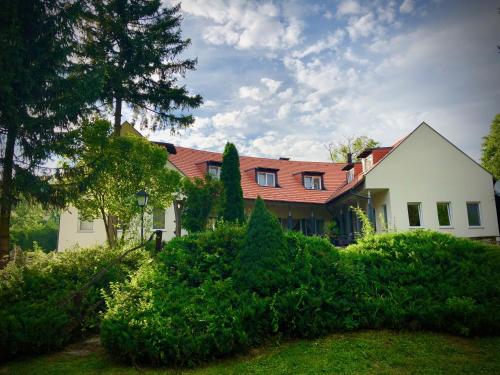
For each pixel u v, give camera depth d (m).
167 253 7.13
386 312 6.06
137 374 4.82
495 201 22.70
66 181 13.59
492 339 5.51
